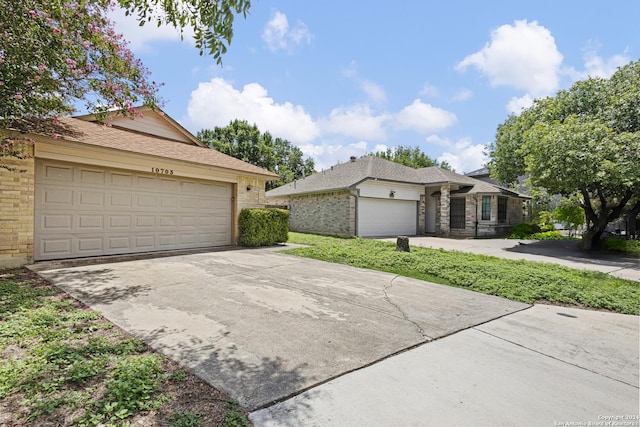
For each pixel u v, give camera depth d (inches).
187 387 93.3
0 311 150.9
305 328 144.3
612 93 451.8
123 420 77.4
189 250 378.3
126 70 234.1
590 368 115.5
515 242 574.6
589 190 462.6
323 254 360.2
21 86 182.9
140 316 152.5
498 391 98.2
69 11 189.8
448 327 152.0
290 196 779.4
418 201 739.4
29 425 74.2
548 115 507.5
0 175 246.2
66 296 181.6
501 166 844.6
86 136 303.9
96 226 307.3
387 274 271.1
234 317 155.7
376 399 91.5
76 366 98.7
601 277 275.1
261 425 78.4
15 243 255.0
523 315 175.6
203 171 389.1
